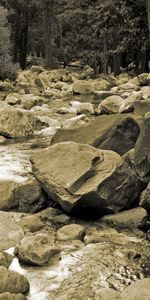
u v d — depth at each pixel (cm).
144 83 3503
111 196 998
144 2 3356
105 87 3559
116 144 1200
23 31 5766
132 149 1134
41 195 1066
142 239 926
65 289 777
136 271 823
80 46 5475
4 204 1073
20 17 5688
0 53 3844
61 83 3788
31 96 2870
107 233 943
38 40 7031
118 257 860
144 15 3434
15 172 1328
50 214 1028
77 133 1286
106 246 898
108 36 4722
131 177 1021
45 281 796
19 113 1833
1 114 1825
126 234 947
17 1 5425
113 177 1002
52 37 6000
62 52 5894
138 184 1028
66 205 995
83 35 5172
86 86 3284
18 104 2581
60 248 889
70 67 5797
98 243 910
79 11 4662
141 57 4744
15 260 850
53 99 2980
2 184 1107
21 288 764
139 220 966
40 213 1037
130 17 3500
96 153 1040
